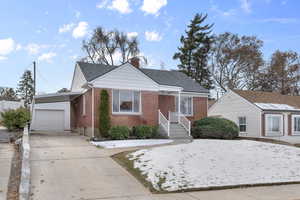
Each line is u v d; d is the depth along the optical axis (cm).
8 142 1549
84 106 2002
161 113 1952
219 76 4456
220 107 2834
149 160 1059
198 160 1080
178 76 2572
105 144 1498
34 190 730
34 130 2403
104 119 1723
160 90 2009
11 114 2027
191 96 2309
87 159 1114
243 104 2541
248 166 1033
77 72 2280
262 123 2344
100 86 1777
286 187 816
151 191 753
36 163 1023
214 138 1966
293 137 2483
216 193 739
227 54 4303
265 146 1508
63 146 1430
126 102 1858
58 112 2530
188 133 1931
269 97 2700
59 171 926
